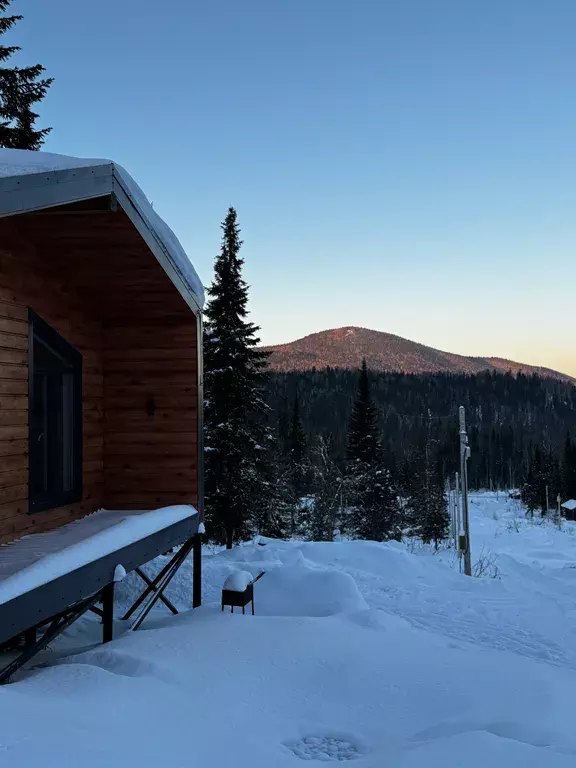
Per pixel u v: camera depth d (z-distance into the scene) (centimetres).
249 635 641
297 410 4891
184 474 935
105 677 464
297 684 527
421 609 1011
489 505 8544
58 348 816
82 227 679
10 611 436
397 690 525
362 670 568
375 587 1161
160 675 500
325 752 406
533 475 8125
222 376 2178
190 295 902
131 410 943
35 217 654
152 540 745
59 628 557
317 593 945
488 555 2141
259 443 2300
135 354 946
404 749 398
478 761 363
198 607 931
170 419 938
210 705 453
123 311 930
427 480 4584
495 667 592
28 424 732
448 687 532
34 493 752
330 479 3438
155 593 871
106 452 941
